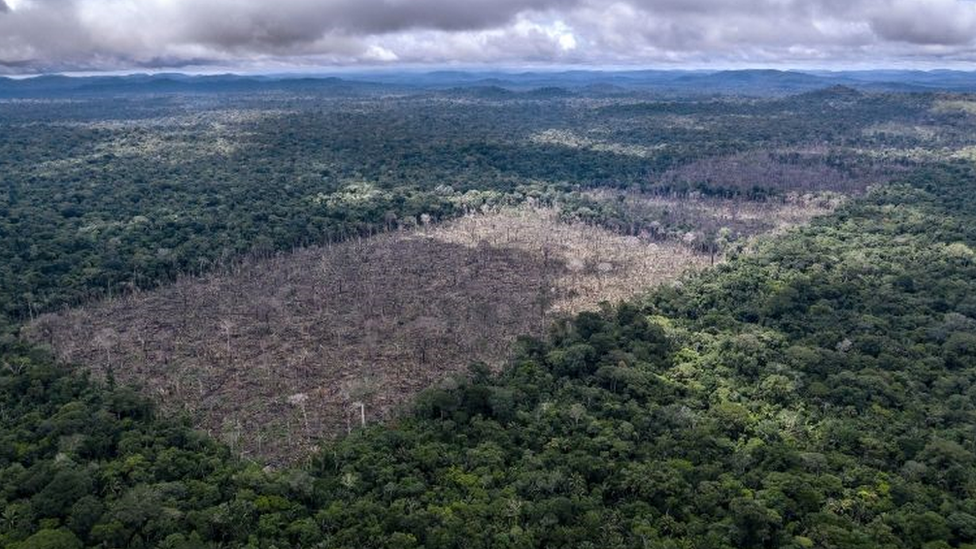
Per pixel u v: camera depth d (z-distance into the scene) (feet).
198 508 314.35
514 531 301.84
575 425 393.91
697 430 383.65
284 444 415.85
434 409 412.57
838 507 323.37
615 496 341.21
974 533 299.79
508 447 374.63
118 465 339.98
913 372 450.71
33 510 303.48
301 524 305.32
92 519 297.12
